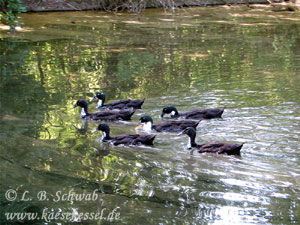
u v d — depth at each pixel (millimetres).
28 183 8828
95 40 23500
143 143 11039
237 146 10203
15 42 22641
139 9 33594
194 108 13469
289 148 10531
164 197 8297
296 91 15055
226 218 7574
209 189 8586
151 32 25953
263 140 11016
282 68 18234
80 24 27797
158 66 18641
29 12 31109
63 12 31797
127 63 19109
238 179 8992
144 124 12250
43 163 9766
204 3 36906
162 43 23109
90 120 12883
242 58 20016
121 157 10188
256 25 29047
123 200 8195
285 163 9750
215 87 15633
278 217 7586
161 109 13617
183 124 11992
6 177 9062
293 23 29922
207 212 7750
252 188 8602
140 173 9320
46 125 12227
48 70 17906
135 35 25016
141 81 16531
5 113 12992
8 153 10234
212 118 12688
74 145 10875
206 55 20594
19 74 17203
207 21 30188
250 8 36531
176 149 10734
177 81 16484
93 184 8812
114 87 15852
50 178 9055
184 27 27750
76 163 9805
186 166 9656
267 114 12859
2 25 26641
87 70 18031
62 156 10172
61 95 14914
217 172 9344
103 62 19266
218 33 26062
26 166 9594
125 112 13055
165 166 9688
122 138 11141
